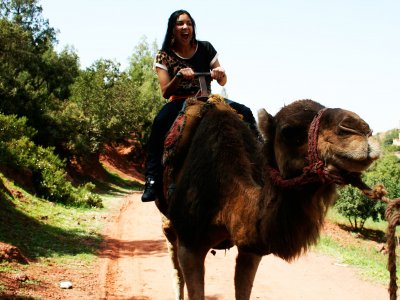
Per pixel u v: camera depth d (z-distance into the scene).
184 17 5.30
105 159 47.31
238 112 5.01
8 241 9.90
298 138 3.24
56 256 10.02
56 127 30.64
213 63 5.51
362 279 10.46
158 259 11.33
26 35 36.47
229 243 4.68
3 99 28.08
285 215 3.32
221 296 8.41
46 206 16.64
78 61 48.00
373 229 27.58
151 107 53.56
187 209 4.35
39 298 6.80
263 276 10.34
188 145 4.74
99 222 16.59
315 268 11.37
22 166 18.69
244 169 4.02
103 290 8.01
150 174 5.27
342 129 2.88
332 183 3.16
